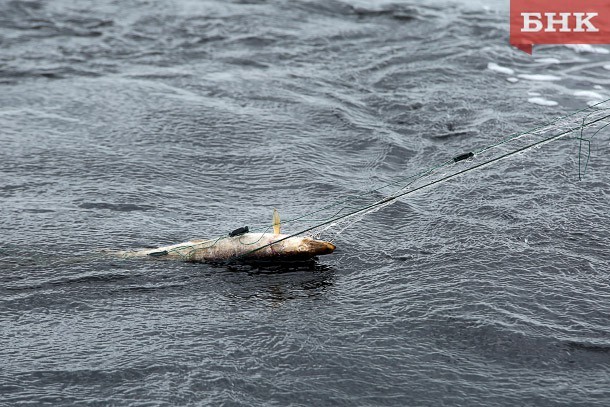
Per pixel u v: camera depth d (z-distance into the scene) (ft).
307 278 74.08
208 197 91.97
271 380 60.44
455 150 105.09
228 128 110.42
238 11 162.09
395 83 128.88
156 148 104.27
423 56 139.95
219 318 68.08
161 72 132.46
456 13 163.12
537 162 98.48
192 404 57.98
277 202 90.84
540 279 73.20
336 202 90.68
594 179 93.66
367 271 75.36
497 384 59.98
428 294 71.00
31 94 122.11
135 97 120.98
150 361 62.44
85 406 57.88
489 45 144.87
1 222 83.56
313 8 164.55
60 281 73.31
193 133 108.78
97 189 92.43
